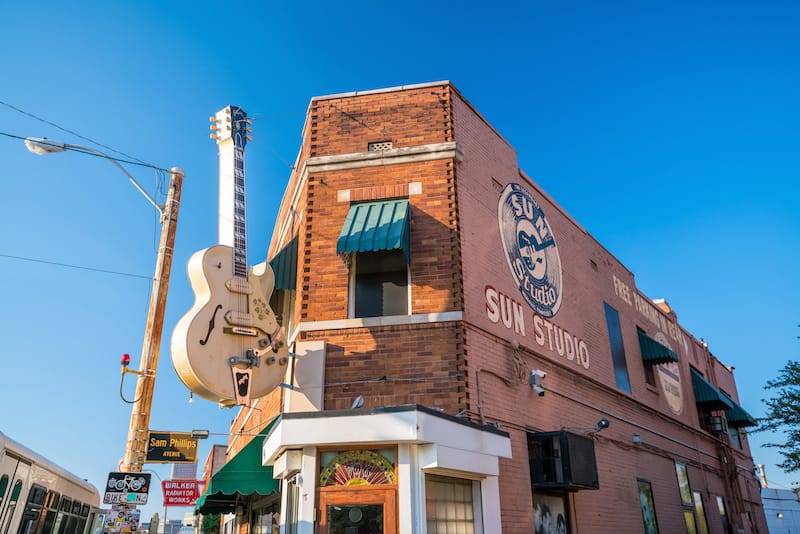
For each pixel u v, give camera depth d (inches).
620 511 585.9
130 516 380.8
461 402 408.8
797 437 936.9
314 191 487.2
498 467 399.9
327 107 520.1
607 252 765.9
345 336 434.0
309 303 449.4
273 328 412.2
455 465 353.1
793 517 1929.1
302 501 347.3
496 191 540.1
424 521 338.0
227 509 678.5
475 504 380.2
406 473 343.9
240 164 455.2
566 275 633.6
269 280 430.3
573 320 620.4
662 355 767.7
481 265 481.4
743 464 1103.6
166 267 418.6
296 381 420.8
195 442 442.0
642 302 845.8
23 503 363.3
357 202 481.1
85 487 542.3
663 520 679.1
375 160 491.5
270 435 385.4
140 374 390.6
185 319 375.2
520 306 523.5
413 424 337.7
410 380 416.8
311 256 464.4
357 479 352.5
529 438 469.7
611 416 631.8
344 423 347.6
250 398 386.6
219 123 474.9
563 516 497.0
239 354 388.5
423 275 449.7
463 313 434.6
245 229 431.8
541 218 612.1
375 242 431.2
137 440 376.5
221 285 395.5
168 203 431.2
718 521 871.1
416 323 431.8
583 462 467.2
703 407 971.9
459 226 466.9
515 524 423.5
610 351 686.5
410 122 507.2
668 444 776.9
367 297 453.7
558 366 553.9
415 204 473.4
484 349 449.7
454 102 519.2
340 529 343.9
